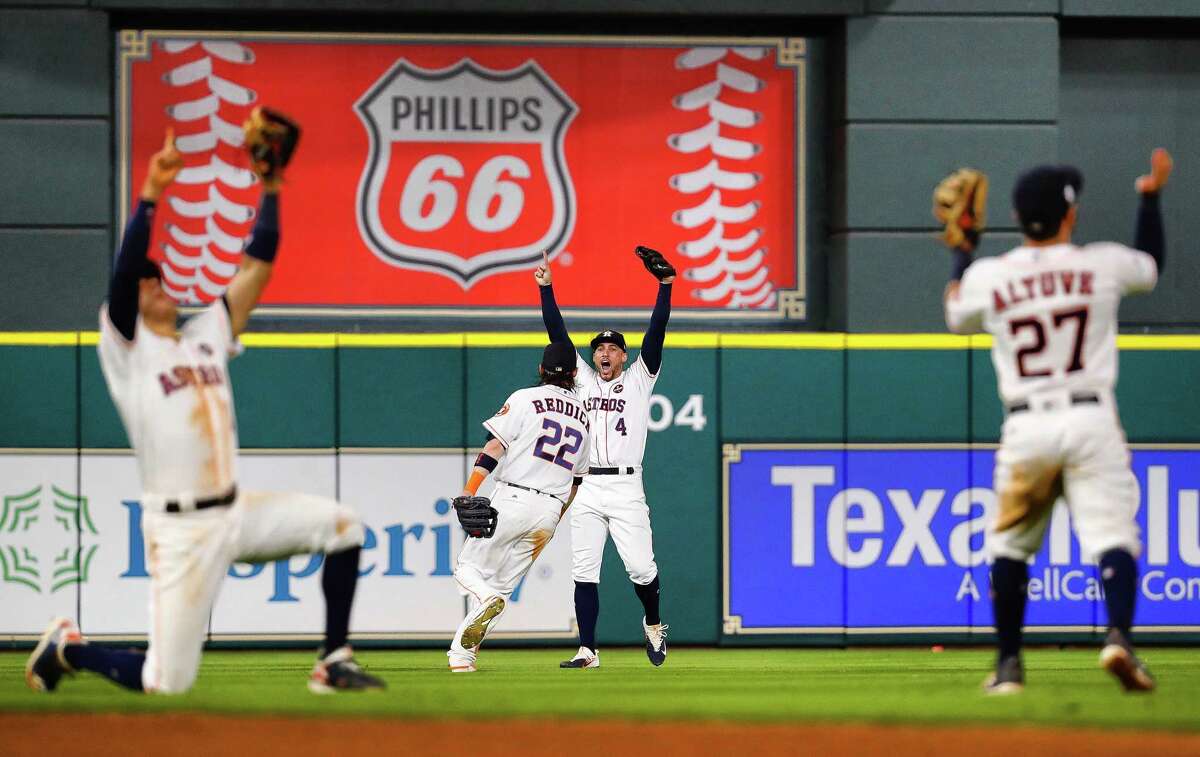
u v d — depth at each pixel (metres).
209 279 38.66
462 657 29.33
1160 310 40.38
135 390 20.27
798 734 17.73
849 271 38.75
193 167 38.69
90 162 38.06
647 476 36.75
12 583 35.56
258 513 20.92
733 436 36.88
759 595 36.75
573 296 39.22
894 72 38.91
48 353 35.88
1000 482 21.30
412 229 39.03
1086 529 20.80
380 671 29.56
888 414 36.97
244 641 36.03
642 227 39.34
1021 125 39.16
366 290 38.94
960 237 21.91
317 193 38.88
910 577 36.81
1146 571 36.59
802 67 39.69
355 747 16.67
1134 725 18.33
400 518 36.38
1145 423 36.81
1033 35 39.19
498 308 39.06
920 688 24.30
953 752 16.33
